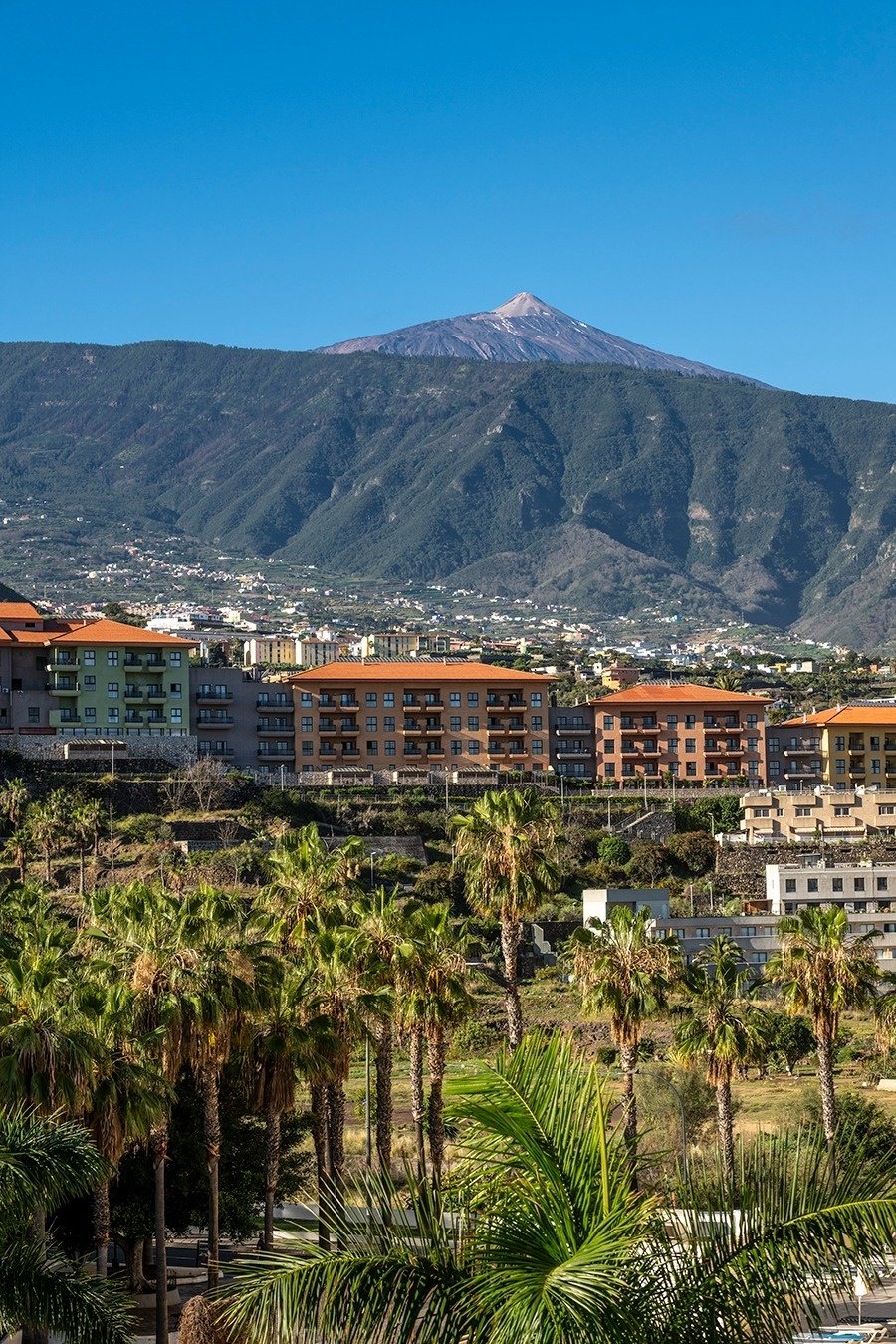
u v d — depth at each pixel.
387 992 100.44
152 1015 88.38
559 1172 28.67
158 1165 84.38
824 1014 115.75
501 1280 27.58
